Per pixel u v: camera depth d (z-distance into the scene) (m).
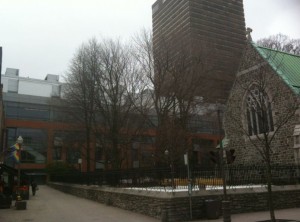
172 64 37.78
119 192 22.62
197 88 39.62
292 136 26.75
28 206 25.22
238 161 31.56
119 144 41.50
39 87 78.56
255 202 19.39
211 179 19.39
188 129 37.38
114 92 40.25
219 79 41.91
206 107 44.91
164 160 32.66
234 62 44.03
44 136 68.88
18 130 67.94
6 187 29.30
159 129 34.34
